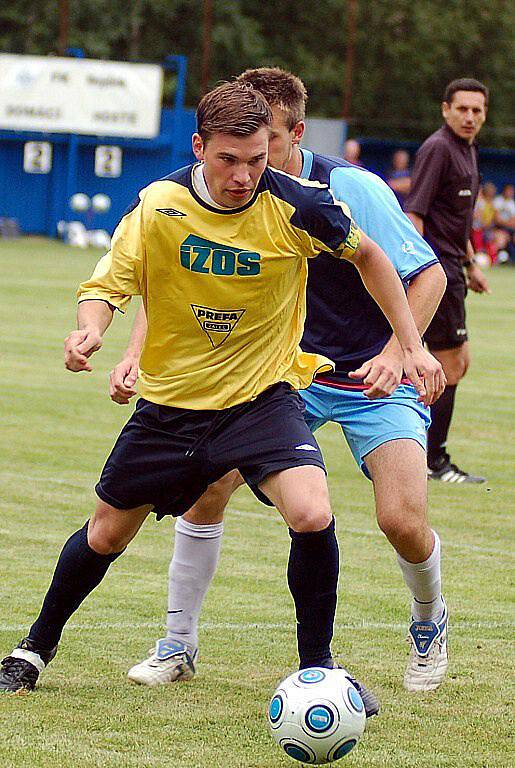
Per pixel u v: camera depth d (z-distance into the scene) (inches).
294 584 476.7
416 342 497.0
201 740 463.8
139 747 454.0
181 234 473.1
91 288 484.4
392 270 495.2
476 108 982.4
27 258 3036.4
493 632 624.7
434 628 537.0
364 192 557.9
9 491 912.9
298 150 561.0
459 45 5068.9
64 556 507.2
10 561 731.4
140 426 494.6
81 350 464.4
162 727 476.4
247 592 689.0
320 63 4985.2
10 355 1595.7
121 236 483.8
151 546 786.8
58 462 1016.2
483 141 5049.2
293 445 479.8
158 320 486.6
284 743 434.9
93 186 3782.0
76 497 902.4
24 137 3686.0
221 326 482.9
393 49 4997.5
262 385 492.7
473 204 1005.2
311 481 472.4
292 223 476.1
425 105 5049.2
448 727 487.2
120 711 492.7
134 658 566.6
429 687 534.6
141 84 3580.2
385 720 493.7
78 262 2987.2
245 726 480.7
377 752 457.7
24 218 3757.4
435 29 4987.7
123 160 3782.0
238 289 478.3
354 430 550.3
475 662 573.9
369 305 561.3
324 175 559.5
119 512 499.8
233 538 810.8
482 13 5083.7
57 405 1270.9
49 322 1919.3
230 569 735.7
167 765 436.5
